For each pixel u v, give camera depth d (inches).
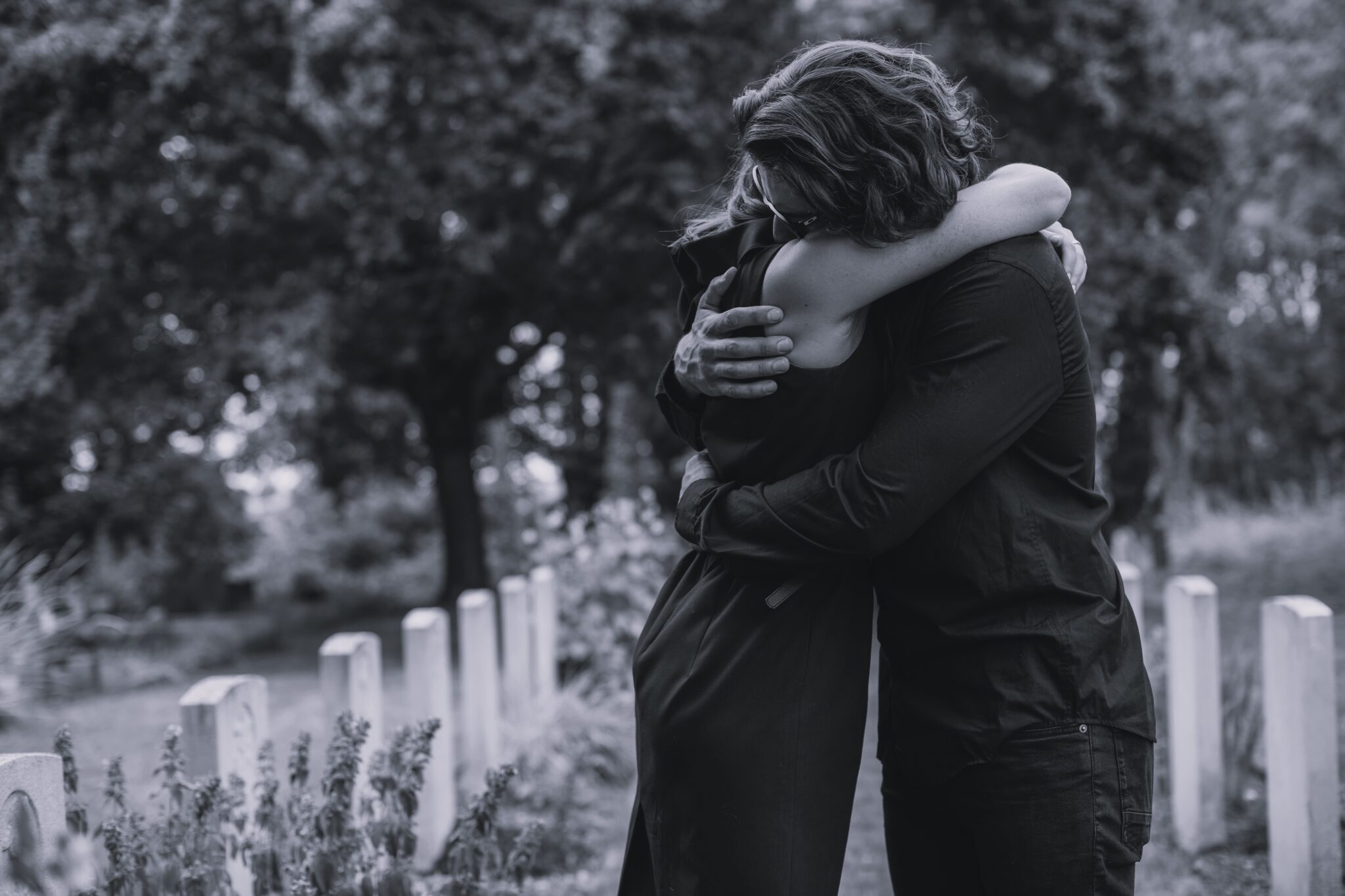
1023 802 66.3
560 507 319.9
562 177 484.7
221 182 468.8
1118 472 621.0
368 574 855.1
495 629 209.6
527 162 446.9
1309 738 136.2
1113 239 496.4
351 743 103.6
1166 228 569.3
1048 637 66.7
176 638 478.3
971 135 70.7
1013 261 67.2
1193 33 701.3
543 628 244.4
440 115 445.7
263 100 431.5
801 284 68.6
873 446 66.7
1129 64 518.6
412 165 439.8
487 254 457.7
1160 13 543.5
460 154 433.4
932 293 68.2
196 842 98.1
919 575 69.7
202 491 626.5
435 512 900.0
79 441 542.3
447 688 170.1
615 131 456.8
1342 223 943.7
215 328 476.1
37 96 390.9
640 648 75.9
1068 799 65.7
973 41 467.5
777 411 70.4
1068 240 77.2
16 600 343.0
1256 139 747.4
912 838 76.0
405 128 448.8
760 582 71.4
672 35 439.8
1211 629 163.5
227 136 445.4
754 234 77.6
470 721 192.4
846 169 65.6
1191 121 541.3
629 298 539.8
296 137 466.0
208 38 388.8
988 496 67.7
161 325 475.8
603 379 668.7
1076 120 510.6
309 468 828.6
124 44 380.2
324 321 429.1
